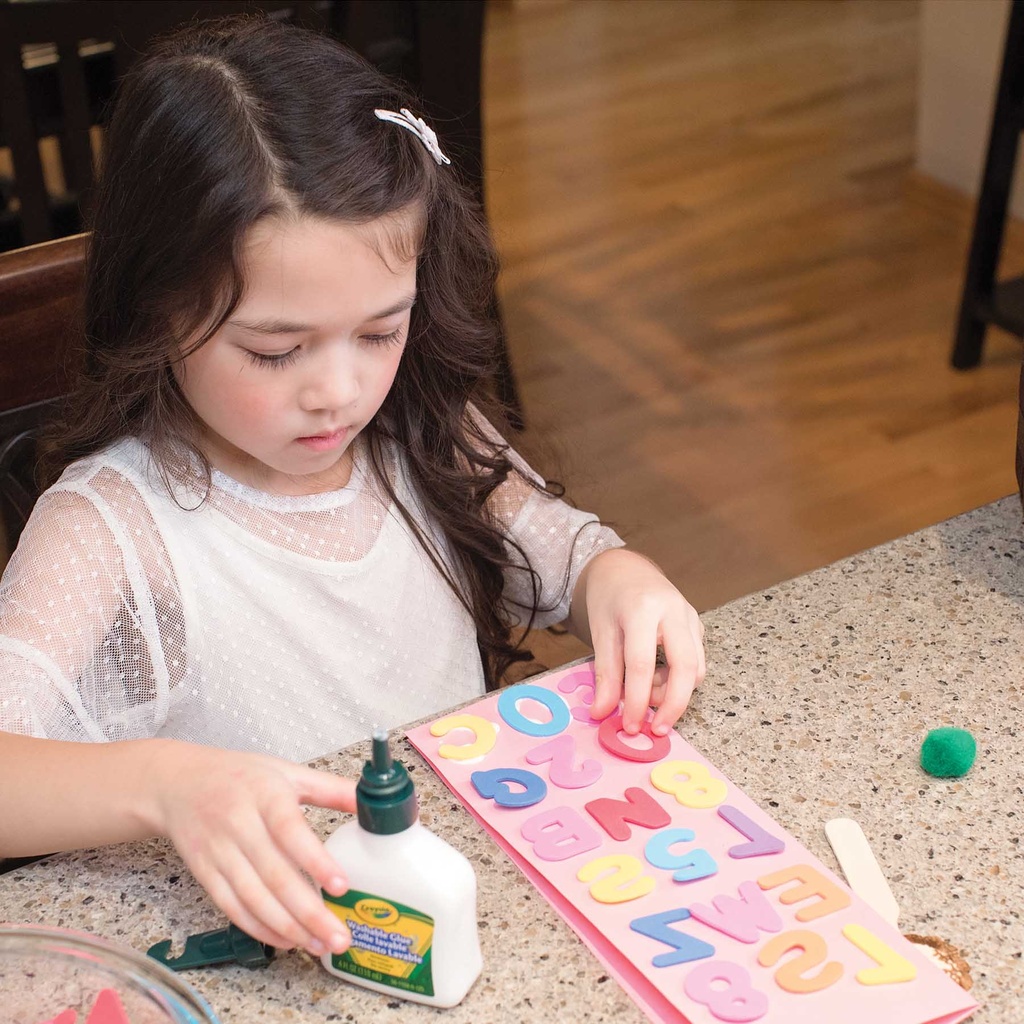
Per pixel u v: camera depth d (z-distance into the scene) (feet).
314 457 2.90
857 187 10.93
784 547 7.27
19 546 3.13
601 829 2.37
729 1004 2.02
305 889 2.08
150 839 2.42
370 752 2.59
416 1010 2.08
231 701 3.31
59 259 3.45
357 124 2.78
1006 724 2.59
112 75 6.87
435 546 3.58
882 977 2.06
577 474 7.89
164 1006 2.00
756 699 2.68
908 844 2.34
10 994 2.05
